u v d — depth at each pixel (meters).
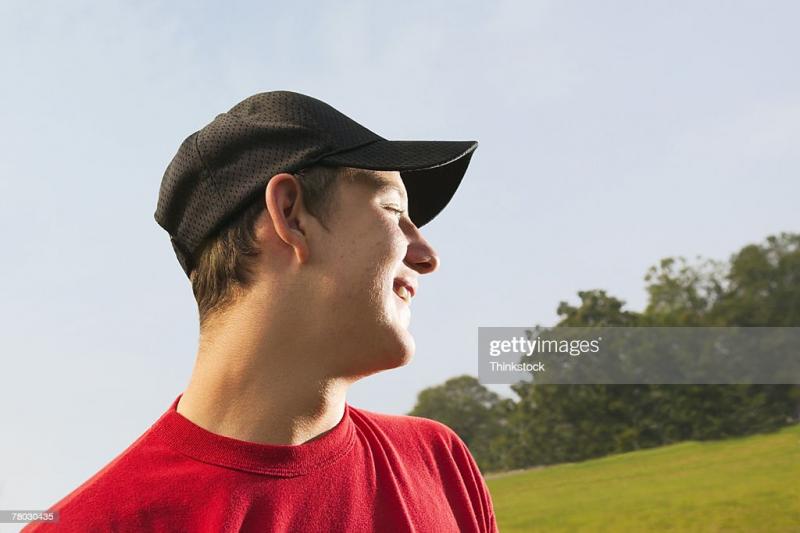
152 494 0.75
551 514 23.47
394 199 0.85
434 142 0.85
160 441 0.80
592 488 24.56
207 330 0.82
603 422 27.34
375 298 0.79
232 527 0.74
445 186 0.99
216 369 0.81
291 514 0.78
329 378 0.81
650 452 26.16
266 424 0.79
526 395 27.48
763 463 24.19
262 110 0.84
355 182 0.82
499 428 27.22
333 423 0.85
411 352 0.82
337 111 0.86
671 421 26.69
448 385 27.81
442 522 0.91
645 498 23.38
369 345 0.80
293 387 0.80
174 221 0.87
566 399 27.45
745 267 28.78
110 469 0.79
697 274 28.75
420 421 1.04
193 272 0.87
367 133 0.85
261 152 0.81
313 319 0.79
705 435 26.75
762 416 26.58
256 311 0.79
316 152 0.80
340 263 0.79
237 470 0.77
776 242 28.91
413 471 0.94
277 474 0.78
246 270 0.80
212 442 0.78
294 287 0.79
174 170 0.85
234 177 0.81
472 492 1.01
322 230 0.80
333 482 0.82
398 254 0.82
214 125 0.84
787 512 21.41
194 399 0.82
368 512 0.84
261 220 0.80
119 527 0.73
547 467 26.73
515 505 24.48
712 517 21.92
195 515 0.74
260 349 0.79
